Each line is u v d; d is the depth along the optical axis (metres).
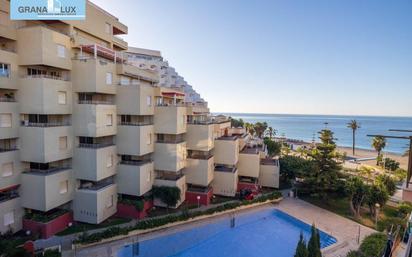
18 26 22.67
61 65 23.25
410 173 11.96
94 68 23.97
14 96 22.31
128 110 27.38
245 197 35.19
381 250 19.84
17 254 17.72
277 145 63.38
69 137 24.55
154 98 30.50
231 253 23.73
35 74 23.28
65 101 23.91
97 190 25.28
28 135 22.19
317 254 16.06
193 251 23.98
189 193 33.22
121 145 27.91
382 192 29.22
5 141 22.53
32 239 22.09
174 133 29.89
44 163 23.59
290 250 24.31
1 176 21.25
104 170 25.89
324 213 31.75
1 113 21.03
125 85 27.30
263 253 23.78
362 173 51.38
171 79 57.06
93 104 24.28
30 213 23.56
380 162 67.56
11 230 22.12
